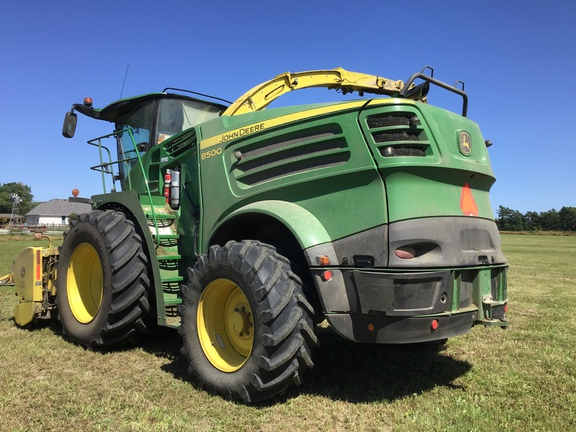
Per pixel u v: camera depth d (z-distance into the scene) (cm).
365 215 301
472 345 468
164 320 397
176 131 525
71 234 475
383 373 380
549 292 863
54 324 551
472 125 359
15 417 283
